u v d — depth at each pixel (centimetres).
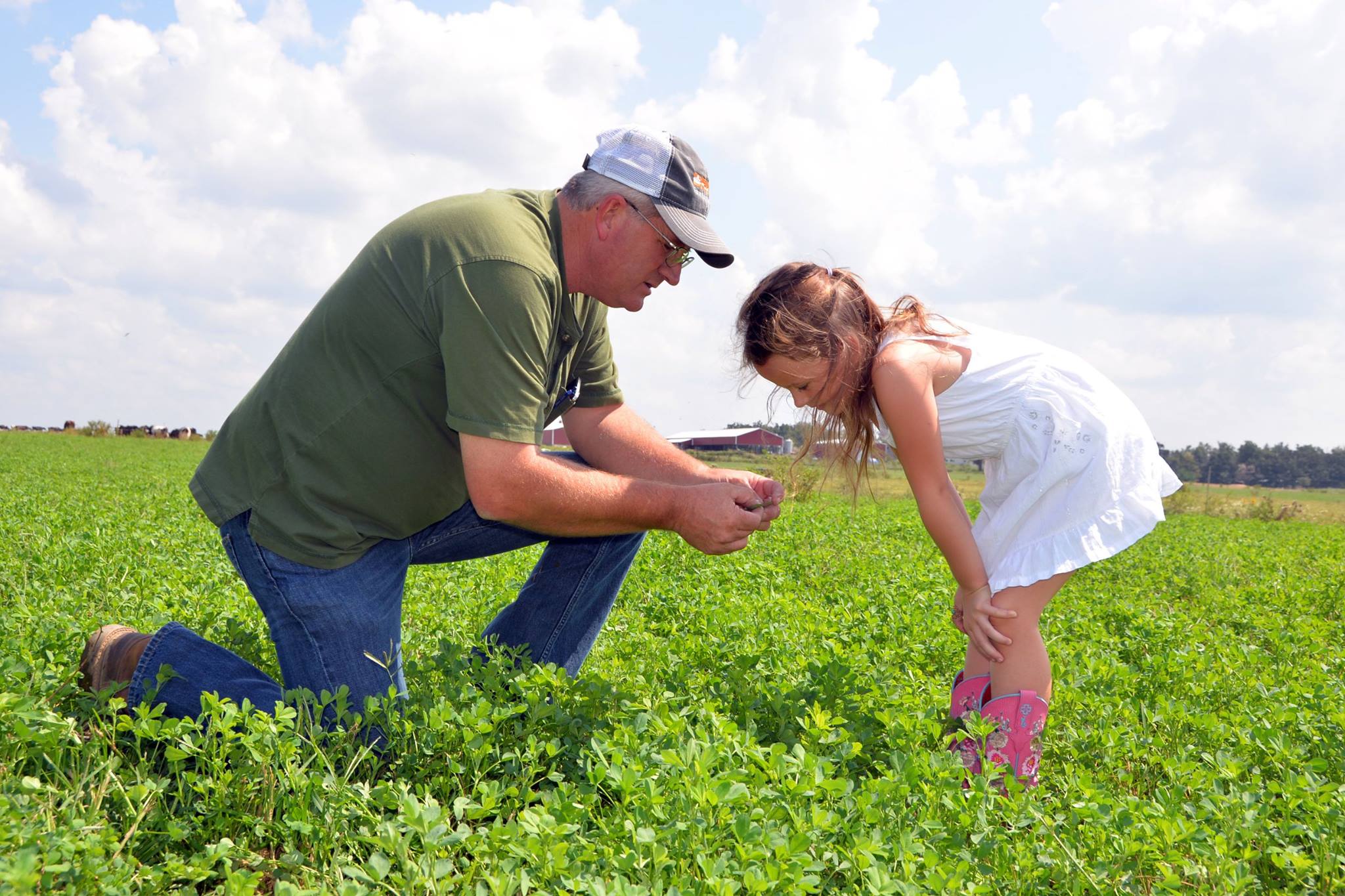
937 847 216
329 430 271
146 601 438
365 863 196
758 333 301
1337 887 216
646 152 281
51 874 170
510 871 187
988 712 292
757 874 179
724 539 305
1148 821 235
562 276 293
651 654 389
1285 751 280
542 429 282
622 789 212
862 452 314
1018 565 294
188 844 211
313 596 272
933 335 309
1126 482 297
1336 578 836
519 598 342
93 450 2934
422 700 268
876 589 619
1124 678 369
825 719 263
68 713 258
